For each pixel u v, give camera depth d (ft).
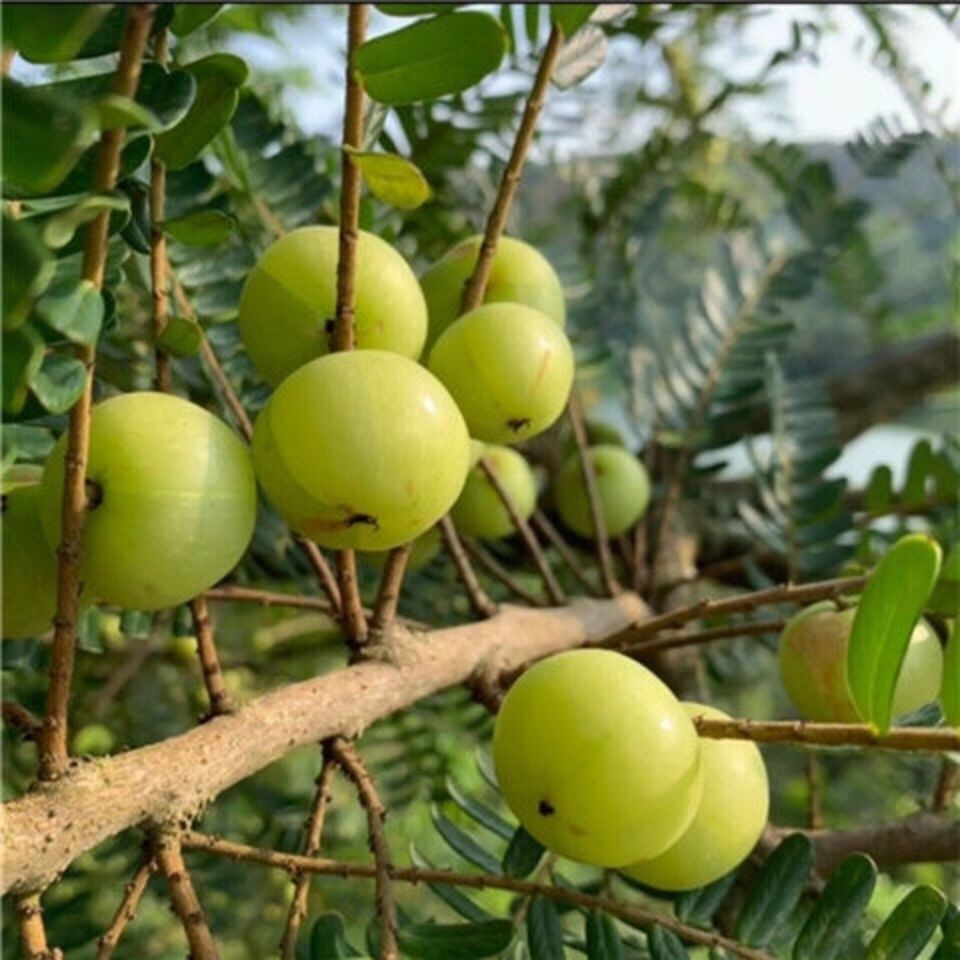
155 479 0.57
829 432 1.28
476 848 0.80
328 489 0.59
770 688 1.82
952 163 1.53
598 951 0.67
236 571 1.18
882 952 0.66
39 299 0.46
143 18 0.44
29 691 1.17
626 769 0.59
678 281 1.95
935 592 0.74
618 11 0.93
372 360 0.60
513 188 0.71
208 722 0.65
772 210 2.01
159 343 0.67
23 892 0.55
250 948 1.28
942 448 1.34
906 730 0.60
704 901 0.73
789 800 1.55
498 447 1.13
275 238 1.06
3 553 0.62
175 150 0.64
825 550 1.22
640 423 1.48
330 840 1.42
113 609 1.11
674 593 1.37
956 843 0.88
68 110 0.39
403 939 0.65
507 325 0.70
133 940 1.12
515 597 1.39
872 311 1.90
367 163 0.57
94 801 0.56
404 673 0.75
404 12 0.60
